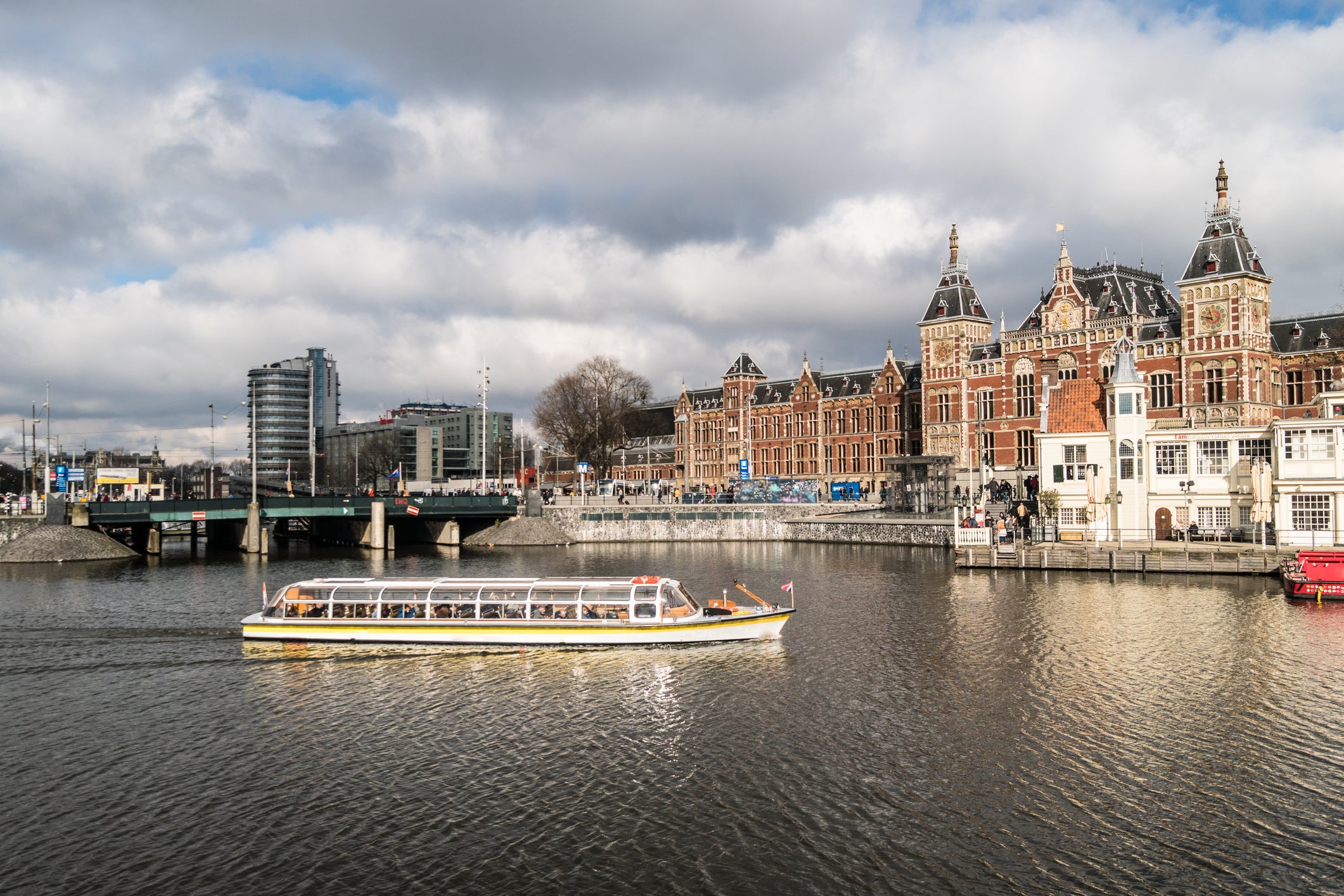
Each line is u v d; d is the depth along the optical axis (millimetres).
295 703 41094
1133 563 75062
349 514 112250
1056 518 89000
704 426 189125
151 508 103062
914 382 151625
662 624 49719
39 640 53219
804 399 169000
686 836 28125
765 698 40969
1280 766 32656
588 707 40062
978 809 29656
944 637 52375
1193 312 107062
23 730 37812
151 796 31375
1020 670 45125
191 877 26141
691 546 116500
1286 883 25422
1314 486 75562
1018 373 129125
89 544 100312
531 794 31172
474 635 50625
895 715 38469
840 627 55750
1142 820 28859
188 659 48719
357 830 28781
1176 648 48844
